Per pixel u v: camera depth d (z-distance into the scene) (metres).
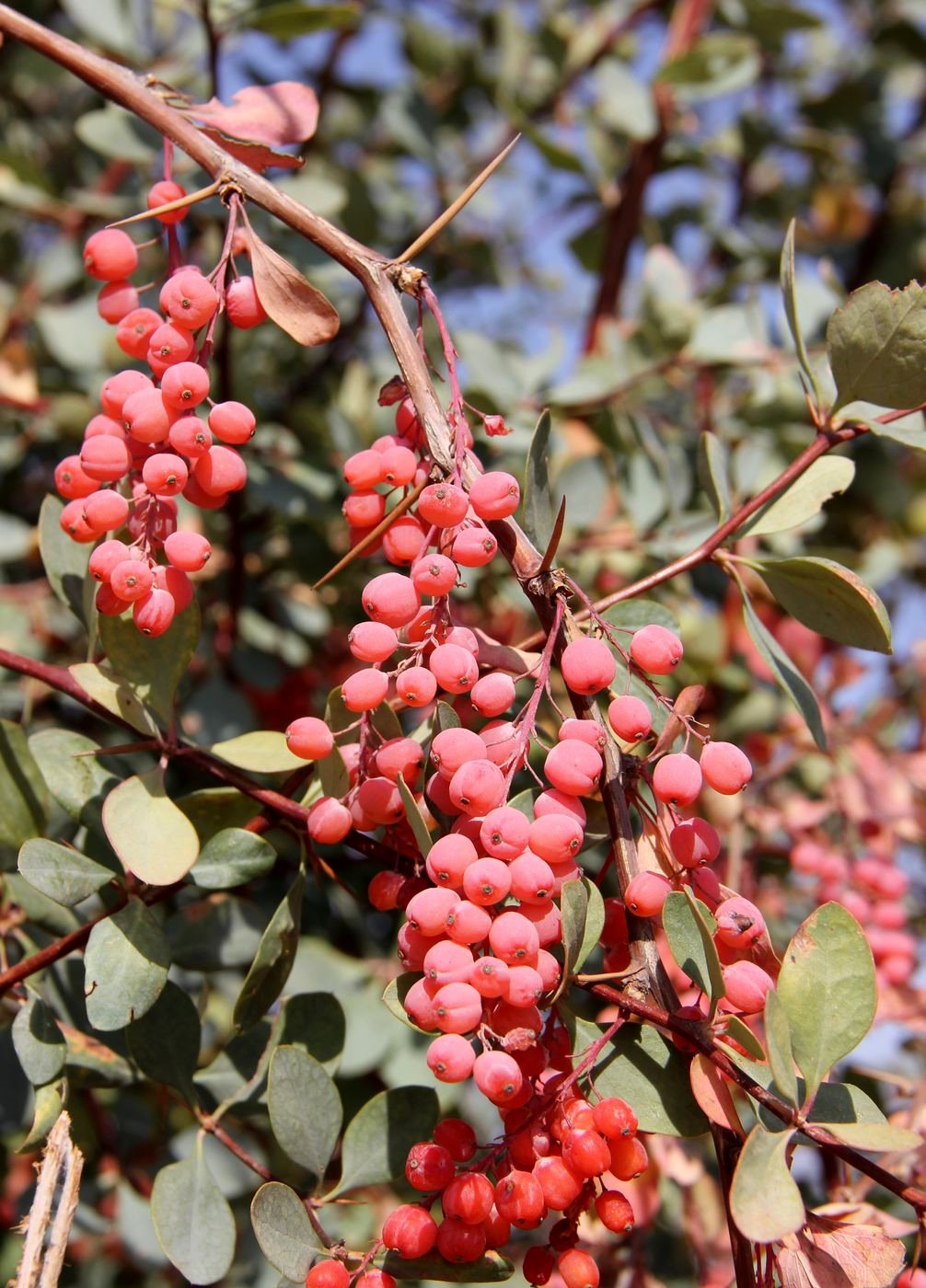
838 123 0.63
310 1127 0.31
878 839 0.44
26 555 0.46
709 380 0.48
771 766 0.45
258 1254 0.39
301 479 0.43
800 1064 0.28
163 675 0.32
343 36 0.55
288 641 0.46
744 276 0.50
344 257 0.30
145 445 0.30
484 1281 0.28
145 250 0.47
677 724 0.29
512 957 0.26
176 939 0.34
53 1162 0.30
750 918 0.28
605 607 0.33
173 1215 0.31
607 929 0.29
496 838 0.27
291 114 0.33
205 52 0.47
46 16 0.56
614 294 0.53
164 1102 0.36
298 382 0.50
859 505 0.55
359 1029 0.41
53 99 0.60
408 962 0.28
